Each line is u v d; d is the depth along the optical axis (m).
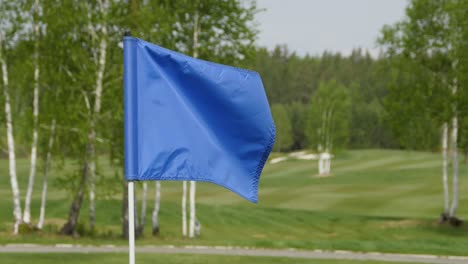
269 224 44.06
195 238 34.03
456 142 42.03
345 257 21.98
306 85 194.25
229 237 37.84
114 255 21.56
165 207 50.22
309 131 106.69
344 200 56.38
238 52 35.09
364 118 161.75
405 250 23.84
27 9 31.81
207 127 8.65
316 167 108.06
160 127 8.30
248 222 44.78
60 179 32.34
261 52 35.38
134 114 8.17
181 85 8.50
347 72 196.12
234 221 45.03
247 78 8.68
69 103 32.12
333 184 77.69
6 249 23.23
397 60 42.75
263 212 49.28
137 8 31.81
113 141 32.44
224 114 8.70
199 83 8.52
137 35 31.52
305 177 90.69
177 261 20.25
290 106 181.62
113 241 27.38
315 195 60.25
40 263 19.45
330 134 104.88
